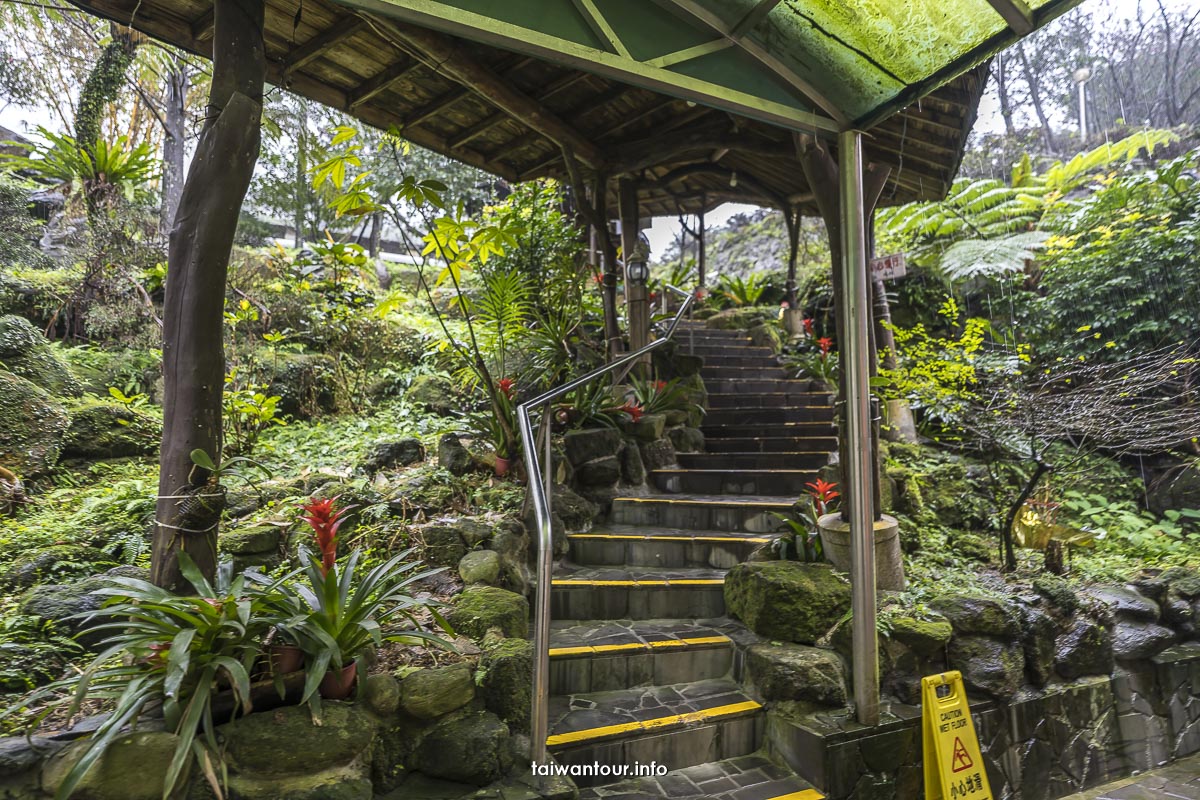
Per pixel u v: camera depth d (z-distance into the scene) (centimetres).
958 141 371
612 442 421
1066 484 434
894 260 427
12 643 191
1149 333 531
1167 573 362
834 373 605
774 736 247
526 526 326
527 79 366
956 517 400
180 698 170
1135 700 317
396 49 328
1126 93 952
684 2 199
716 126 416
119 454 360
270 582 200
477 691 217
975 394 384
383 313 431
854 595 246
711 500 393
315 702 177
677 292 708
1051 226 695
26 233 500
